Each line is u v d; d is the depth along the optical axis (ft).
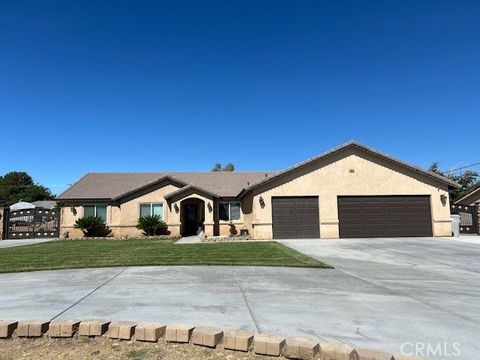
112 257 42.93
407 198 70.54
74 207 87.25
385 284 27.58
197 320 18.42
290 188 70.13
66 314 19.58
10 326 16.62
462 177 147.23
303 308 20.74
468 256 42.86
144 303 21.79
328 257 42.70
